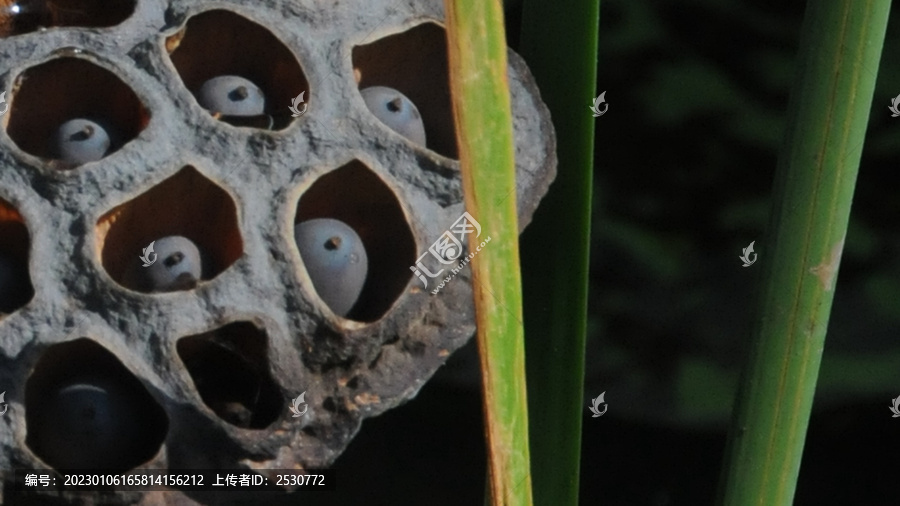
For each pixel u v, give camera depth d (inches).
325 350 20.2
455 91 18.7
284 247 20.1
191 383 19.9
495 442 18.9
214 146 20.3
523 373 18.9
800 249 19.9
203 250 20.5
